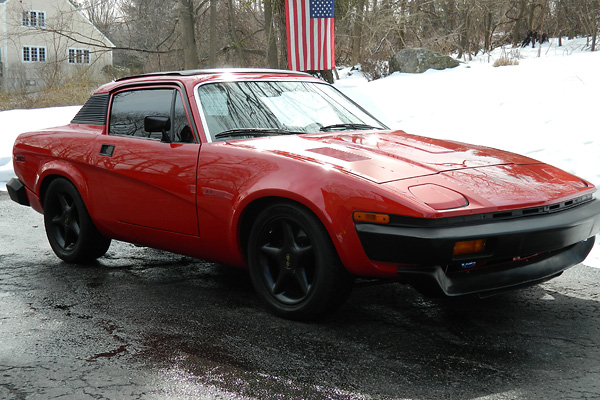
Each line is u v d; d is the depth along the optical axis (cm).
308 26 1103
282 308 377
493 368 306
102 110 495
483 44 3206
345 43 2783
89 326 371
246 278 471
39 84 3456
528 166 400
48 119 1579
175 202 417
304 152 380
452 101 1283
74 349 335
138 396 279
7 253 555
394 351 327
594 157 795
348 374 299
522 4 2997
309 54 1112
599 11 2619
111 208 466
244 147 393
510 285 343
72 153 493
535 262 358
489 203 331
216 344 340
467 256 324
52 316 389
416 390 282
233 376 298
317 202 344
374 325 366
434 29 2820
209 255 417
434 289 327
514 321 371
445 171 361
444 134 1053
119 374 303
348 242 337
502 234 324
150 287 450
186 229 416
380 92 1467
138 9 3453
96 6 3177
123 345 340
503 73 1550
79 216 499
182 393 281
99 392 284
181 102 432
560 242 348
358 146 398
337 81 2020
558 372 301
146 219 442
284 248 373
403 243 321
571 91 1200
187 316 387
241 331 359
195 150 409
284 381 292
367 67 2161
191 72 462
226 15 3297
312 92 481
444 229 317
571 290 431
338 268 350
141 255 546
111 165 458
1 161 1045
